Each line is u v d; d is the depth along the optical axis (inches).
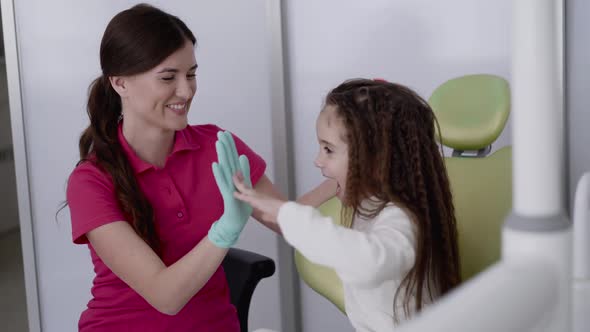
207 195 54.4
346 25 69.4
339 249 33.9
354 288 42.0
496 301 12.6
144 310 51.6
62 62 79.8
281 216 35.3
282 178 73.1
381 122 40.4
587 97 58.6
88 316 53.4
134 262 45.5
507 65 62.7
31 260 83.7
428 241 39.0
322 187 57.3
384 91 41.6
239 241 77.4
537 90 14.4
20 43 80.7
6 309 118.5
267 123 74.0
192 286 43.2
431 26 65.7
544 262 14.6
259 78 73.6
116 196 49.4
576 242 24.6
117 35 47.9
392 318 40.0
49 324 85.0
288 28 72.1
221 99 75.7
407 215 38.5
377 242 34.9
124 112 51.8
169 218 52.3
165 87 48.3
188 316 52.2
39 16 79.6
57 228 83.0
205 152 55.7
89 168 49.7
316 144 72.7
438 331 11.5
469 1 63.6
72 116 80.6
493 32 63.0
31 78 81.1
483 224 45.8
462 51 64.7
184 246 52.9
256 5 72.6
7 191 171.9
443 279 41.3
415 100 42.2
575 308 24.2
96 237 47.4
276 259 76.1
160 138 52.6
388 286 39.7
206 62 75.7
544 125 14.5
